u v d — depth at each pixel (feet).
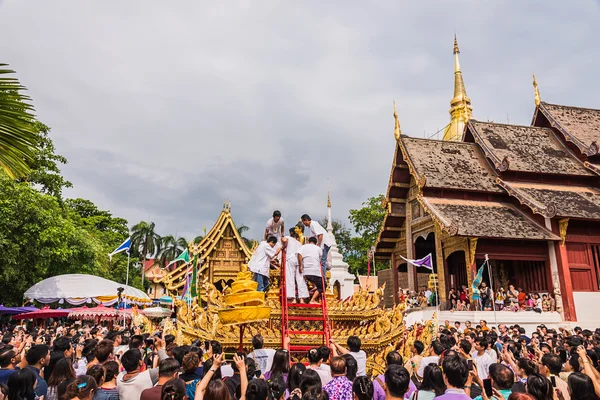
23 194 96.02
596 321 82.17
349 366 24.54
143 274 233.14
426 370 21.62
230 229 107.24
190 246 69.92
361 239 195.42
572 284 84.12
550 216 82.23
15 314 103.96
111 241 216.13
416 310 87.20
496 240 85.40
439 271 90.53
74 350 35.14
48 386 22.88
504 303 84.17
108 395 20.67
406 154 97.35
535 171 95.30
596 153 97.45
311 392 18.04
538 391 19.54
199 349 27.43
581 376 20.49
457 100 175.32
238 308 31.71
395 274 109.50
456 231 78.69
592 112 116.57
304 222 44.21
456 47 183.01
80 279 85.30
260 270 40.57
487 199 94.94
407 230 103.30
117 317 93.97
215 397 17.58
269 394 20.16
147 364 30.37
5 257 91.40
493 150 99.45
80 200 229.45
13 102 26.09
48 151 124.26
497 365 23.07
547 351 34.73
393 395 17.98
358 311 46.93
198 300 61.67
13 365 24.29
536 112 115.96
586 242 87.35
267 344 40.09
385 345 44.73
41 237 95.91
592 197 94.27
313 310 39.68
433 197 92.27
